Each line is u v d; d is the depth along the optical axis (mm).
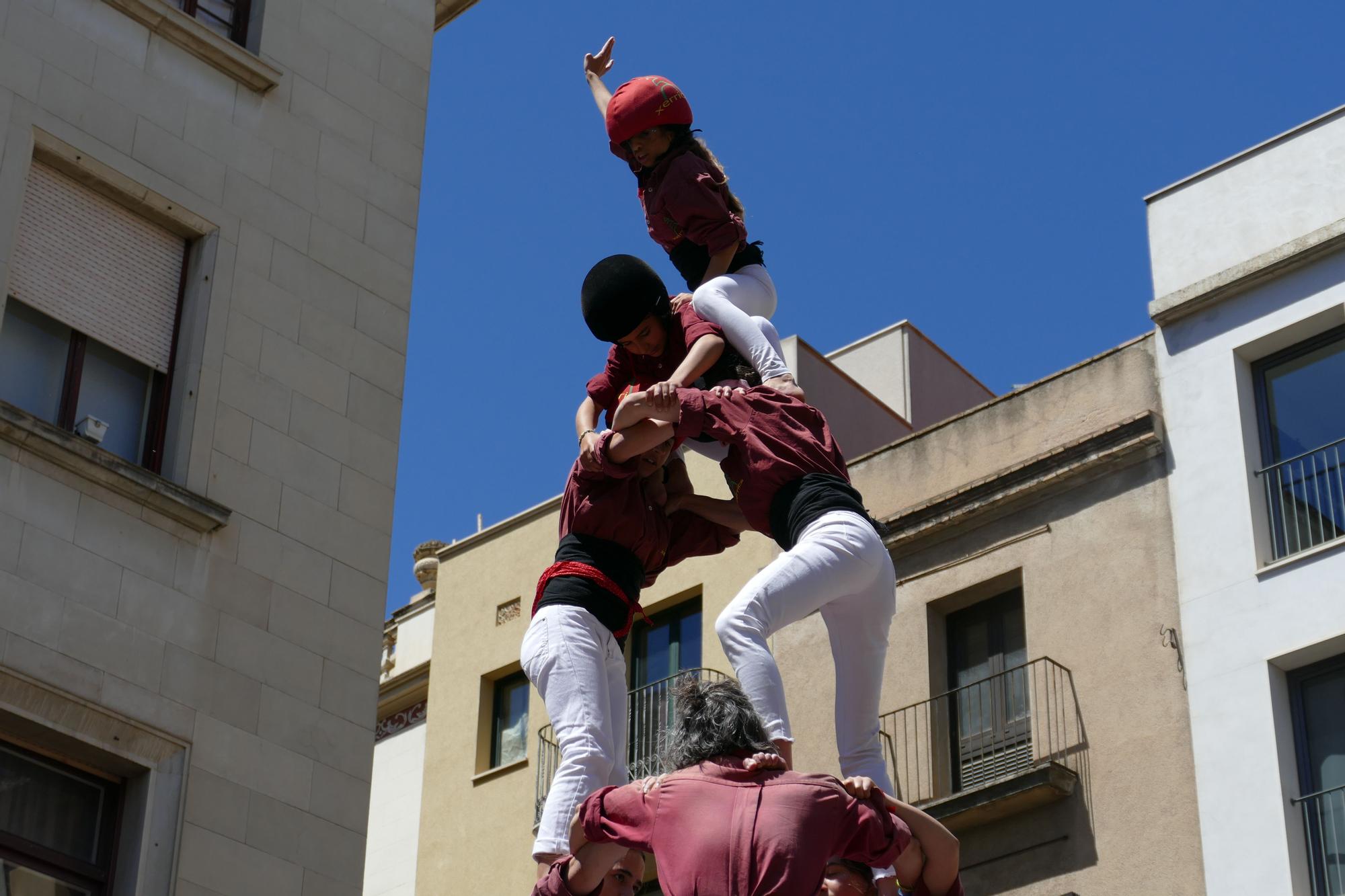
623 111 8742
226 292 14461
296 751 13391
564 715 7684
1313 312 19594
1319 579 18453
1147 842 18453
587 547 8062
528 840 22578
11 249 13414
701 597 22219
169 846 12500
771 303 8617
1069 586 20078
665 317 8320
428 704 24656
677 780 6199
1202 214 21016
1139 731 18984
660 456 8086
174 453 13742
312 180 15469
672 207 8664
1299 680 18422
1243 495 19312
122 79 14508
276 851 13008
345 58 16234
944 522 21188
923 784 19906
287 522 14055
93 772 12555
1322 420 19359
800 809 6027
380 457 14883
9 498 12555
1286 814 17797
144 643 12883
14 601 12320
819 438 7727
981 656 20594
